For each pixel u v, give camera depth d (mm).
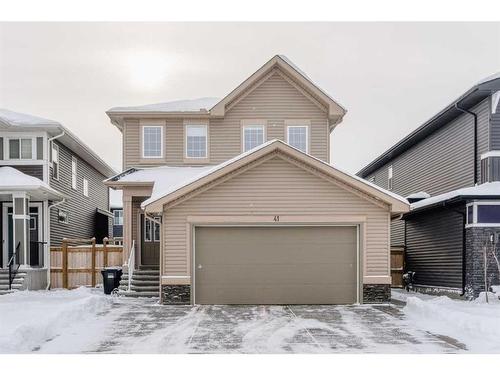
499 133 17688
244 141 23141
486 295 16344
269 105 23172
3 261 22844
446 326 12938
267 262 17359
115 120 23641
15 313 14367
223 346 10797
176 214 17328
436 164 23219
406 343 11016
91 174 31453
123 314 15094
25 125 22828
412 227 24969
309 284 17312
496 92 17547
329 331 12367
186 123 23281
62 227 25703
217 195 17375
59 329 12648
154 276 20062
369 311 15602
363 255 17328
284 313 15234
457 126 20781
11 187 20797
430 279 22156
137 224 22297
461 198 17234
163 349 10555
